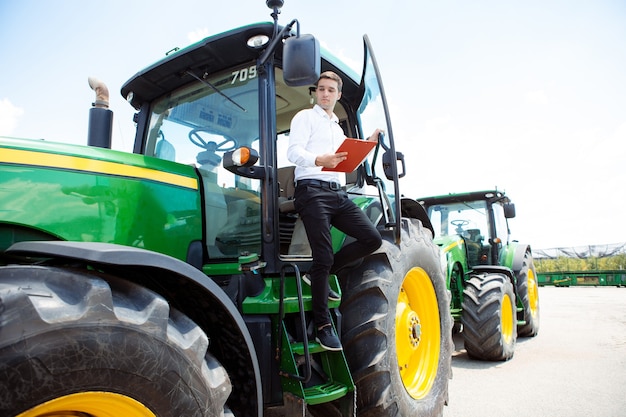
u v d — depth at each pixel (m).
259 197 2.53
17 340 1.17
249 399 1.89
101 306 1.34
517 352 6.03
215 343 1.95
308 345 2.37
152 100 3.30
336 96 2.72
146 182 2.39
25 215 1.93
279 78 3.01
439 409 3.19
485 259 7.33
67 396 1.24
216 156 2.75
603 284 17.64
